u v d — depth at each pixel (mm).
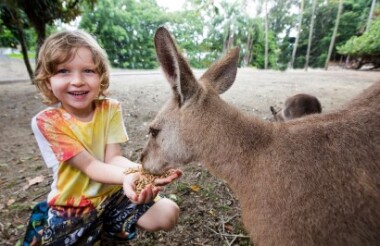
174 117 523
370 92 476
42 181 981
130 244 694
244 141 474
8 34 4102
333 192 406
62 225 563
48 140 543
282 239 428
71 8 2828
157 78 3943
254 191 461
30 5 2570
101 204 609
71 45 527
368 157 413
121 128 647
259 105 2113
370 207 399
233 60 571
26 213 812
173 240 708
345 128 436
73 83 535
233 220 775
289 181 429
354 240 404
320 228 406
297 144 447
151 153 564
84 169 553
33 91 2758
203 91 499
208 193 889
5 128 1575
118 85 3145
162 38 460
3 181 988
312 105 1318
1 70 4621
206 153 499
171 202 658
